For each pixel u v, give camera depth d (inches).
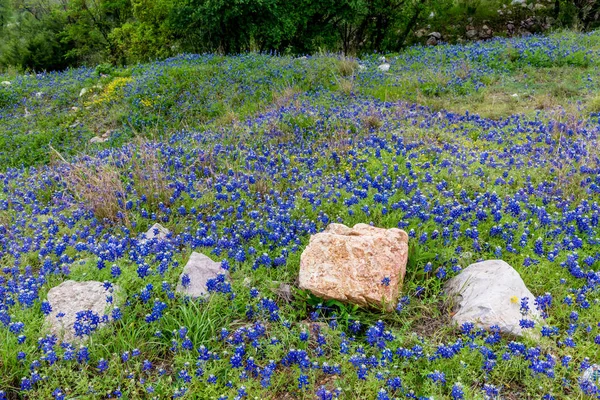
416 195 247.3
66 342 167.6
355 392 148.9
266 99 521.3
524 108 451.8
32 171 407.5
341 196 263.0
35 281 205.6
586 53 574.9
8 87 682.2
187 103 527.5
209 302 181.0
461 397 138.0
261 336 171.6
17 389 154.7
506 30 1026.7
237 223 245.3
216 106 518.9
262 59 660.7
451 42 1030.4
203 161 335.0
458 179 273.4
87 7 1192.2
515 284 176.4
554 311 176.1
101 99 582.2
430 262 199.6
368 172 293.3
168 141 419.8
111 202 270.8
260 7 740.7
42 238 260.7
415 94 509.7
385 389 148.6
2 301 191.9
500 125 393.1
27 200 316.8
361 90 530.9
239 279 197.3
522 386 151.1
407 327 173.9
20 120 576.7
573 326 163.3
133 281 192.7
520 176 280.1
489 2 1075.3
